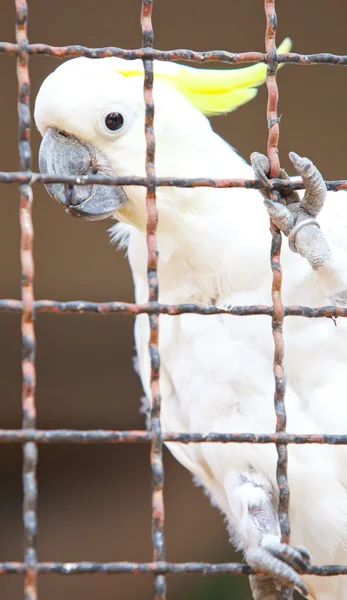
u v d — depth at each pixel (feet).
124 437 16.16
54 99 21.20
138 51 17.12
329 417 20.26
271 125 17.58
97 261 64.28
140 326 23.94
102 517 63.57
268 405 20.75
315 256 17.24
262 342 20.79
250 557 16.78
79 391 70.64
